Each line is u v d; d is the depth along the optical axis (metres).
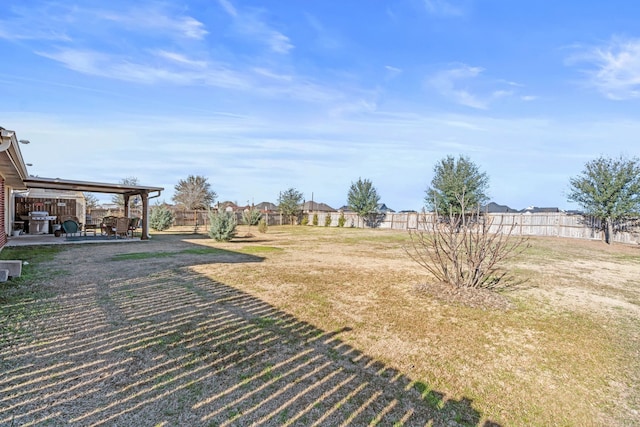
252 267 7.27
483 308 4.66
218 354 2.99
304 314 4.18
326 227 27.62
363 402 2.33
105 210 23.42
